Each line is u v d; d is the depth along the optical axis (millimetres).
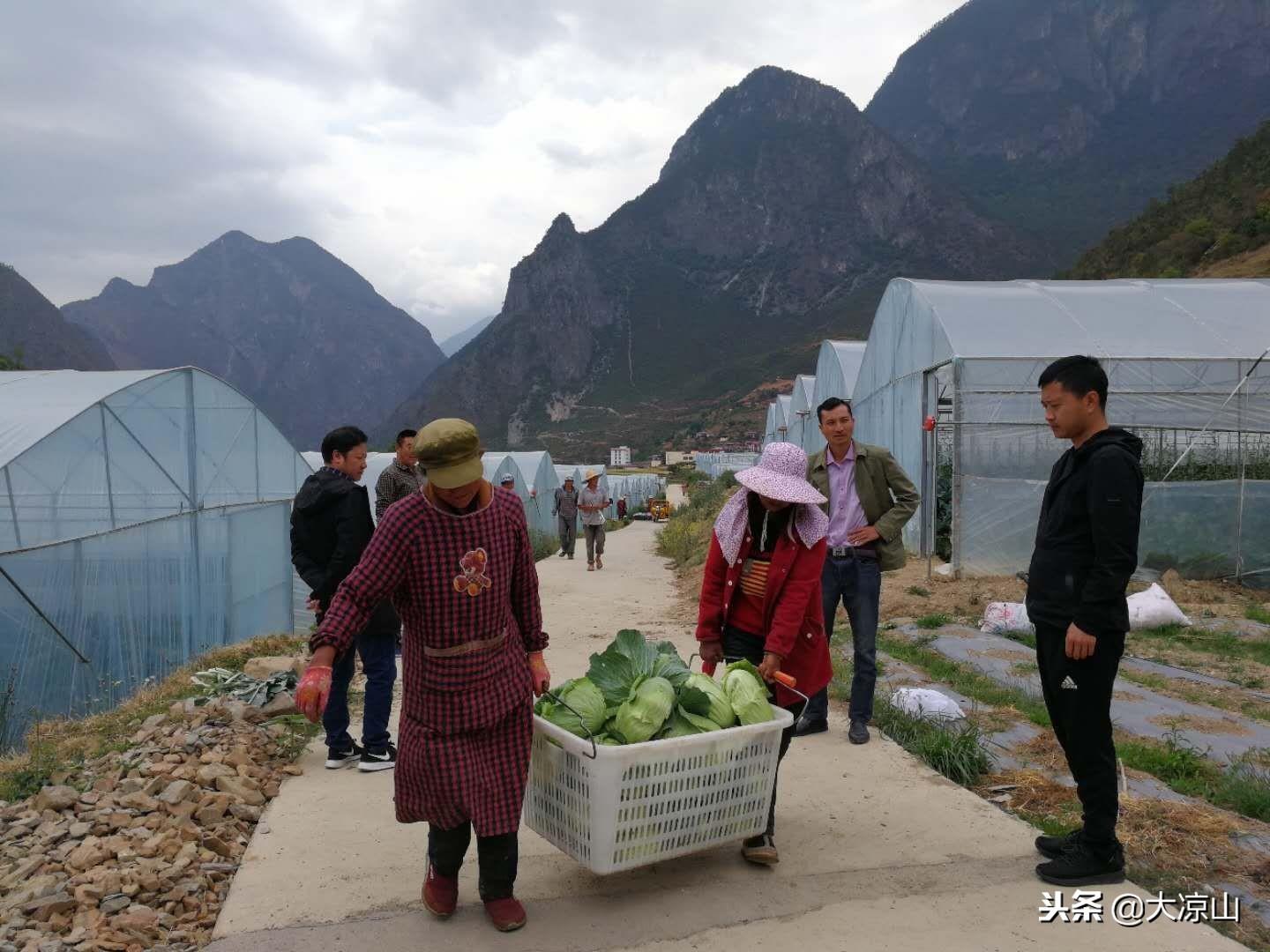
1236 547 11656
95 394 9516
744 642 4312
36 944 3182
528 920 3373
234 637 9984
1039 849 3939
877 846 4055
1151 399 12742
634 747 3279
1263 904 3518
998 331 13234
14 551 7156
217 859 3957
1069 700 3670
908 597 10891
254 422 12070
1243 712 6430
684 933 3271
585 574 17188
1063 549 3703
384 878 3756
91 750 5633
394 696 7090
